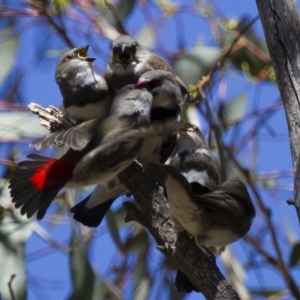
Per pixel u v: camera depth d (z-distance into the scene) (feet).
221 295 29.96
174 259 31.14
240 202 33.50
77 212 35.01
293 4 30.01
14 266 37.99
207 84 39.96
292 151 28.68
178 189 30.81
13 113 39.88
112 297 39.83
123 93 32.48
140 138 31.07
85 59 36.11
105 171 30.73
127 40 38.06
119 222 42.52
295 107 29.01
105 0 44.27
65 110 36.35
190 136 37.01
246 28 40.50
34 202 30.99
